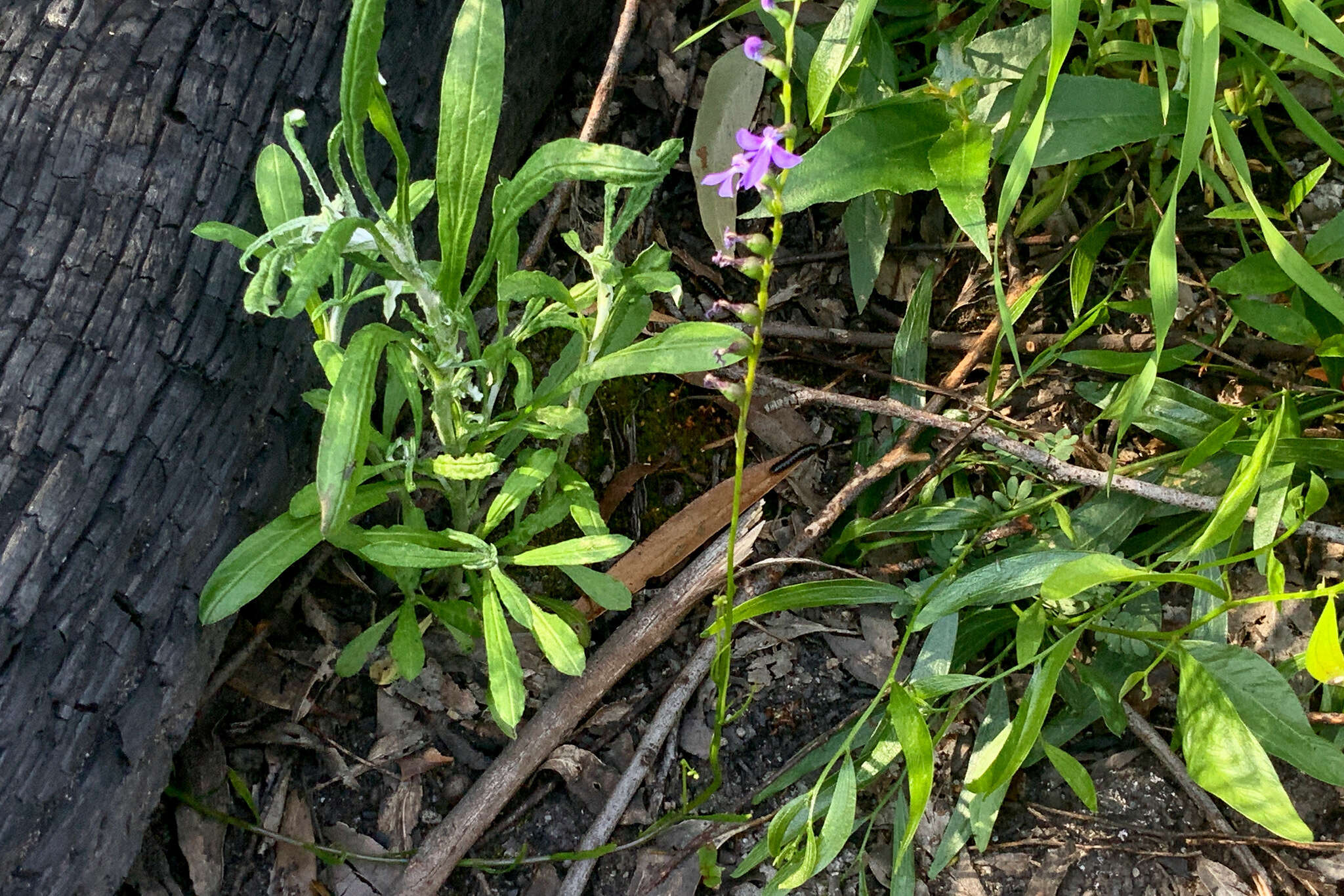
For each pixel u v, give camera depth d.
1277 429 0.53
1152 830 0.58
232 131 0.49
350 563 0.59
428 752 0.57
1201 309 0.68
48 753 0.46
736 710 0.60
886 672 0.61
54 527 0.45
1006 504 0.61
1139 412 0.55
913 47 0.71
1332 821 0.59
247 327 0.50
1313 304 0.60
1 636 0.45
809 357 0.67
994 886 0.57
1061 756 0.51
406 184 0.44
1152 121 0.55
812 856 0.50
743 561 0.59
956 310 0.69
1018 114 0.54
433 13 0.56
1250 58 0.60
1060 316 0.69
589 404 0.65
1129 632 0.54
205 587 0.48
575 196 0.68
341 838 0.56
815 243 0.70
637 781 0.57
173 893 0.53
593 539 0.51
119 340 0.47
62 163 0.47
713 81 0.65
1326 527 0.57
